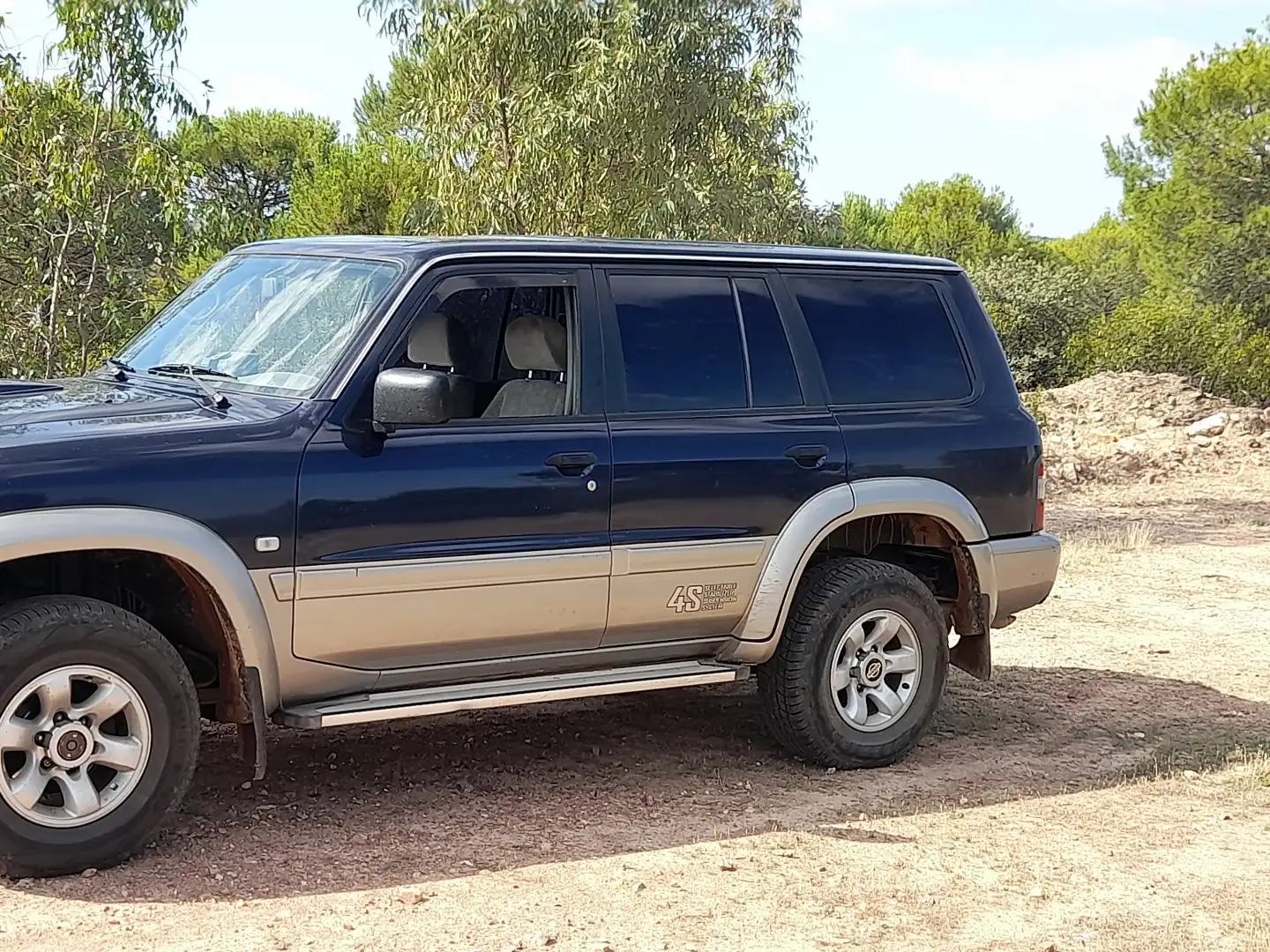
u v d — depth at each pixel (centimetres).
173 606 543
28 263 1285
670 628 620
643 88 1580
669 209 1591
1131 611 1073
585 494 580
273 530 514
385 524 535
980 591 689
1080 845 575
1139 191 3697
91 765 496
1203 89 3497
